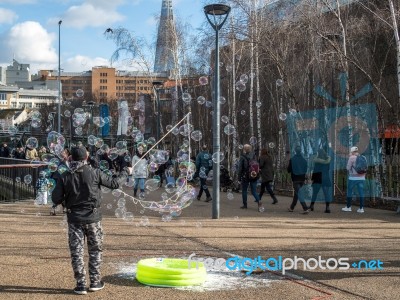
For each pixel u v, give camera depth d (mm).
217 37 11008
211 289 5078
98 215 4969
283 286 5191
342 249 7062
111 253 6719
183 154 16172
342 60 15648
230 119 24438
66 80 76938
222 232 8523
